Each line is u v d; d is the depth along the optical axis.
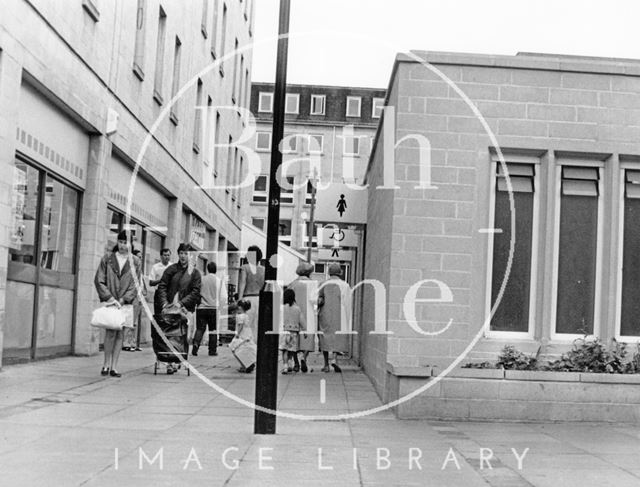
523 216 9.30
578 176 9.41
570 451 6.41
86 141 14.04
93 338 14.34
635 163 9.37
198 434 6.73
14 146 10.30
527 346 9.04
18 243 11.25
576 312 9.36
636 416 8.08
